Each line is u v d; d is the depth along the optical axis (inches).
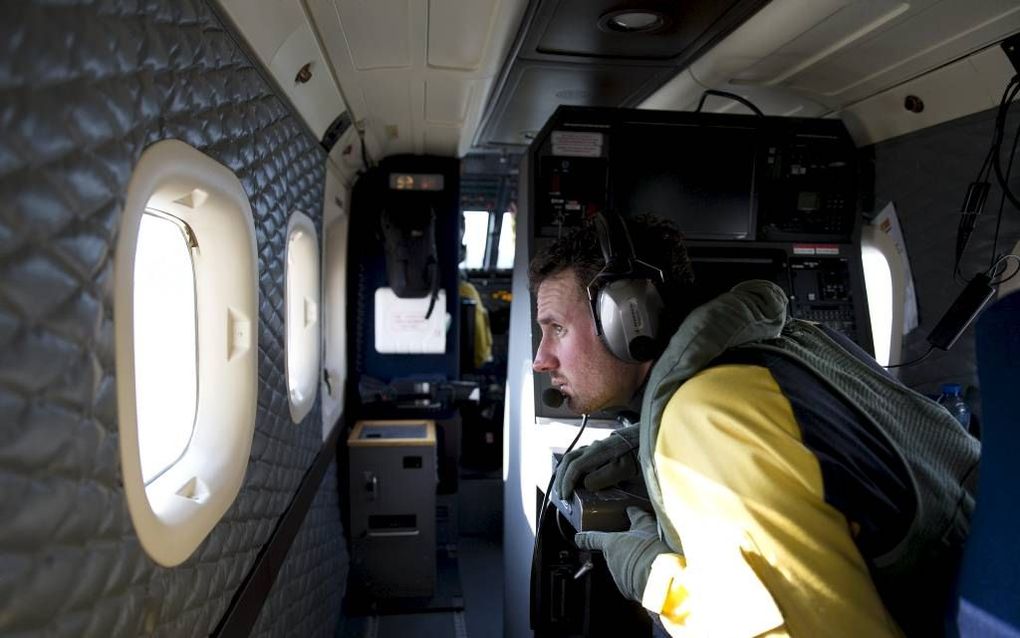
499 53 92.4
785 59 93.0
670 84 114.3
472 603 139.8
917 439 39.2
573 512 58.1
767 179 99.0
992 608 30.0
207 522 53.1
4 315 26.1
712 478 34.8
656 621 49.6
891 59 87.9
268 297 75.9
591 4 78.3
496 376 218.7
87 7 32.8
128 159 37.7
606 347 48.9
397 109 119.7
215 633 55.5
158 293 63.0
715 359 40.3
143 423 62.2
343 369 150.5
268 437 76.7
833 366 41.5
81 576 32.9
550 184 95.1
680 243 48.4
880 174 108.9
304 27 72.7
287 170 85.2
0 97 25.6
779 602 32.1
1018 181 84.3
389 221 153.9
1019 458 29.4
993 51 79.9
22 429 27.4
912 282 102.6
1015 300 30.1
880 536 34.9
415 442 137.3
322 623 113.6
